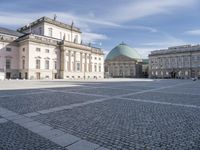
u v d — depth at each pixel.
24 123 7.97
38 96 16.41
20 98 15.12
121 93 19.33
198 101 14.07
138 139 6.20
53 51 77.38
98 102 13.27
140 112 10.09
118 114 9.59
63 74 78.81
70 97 15.83
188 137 6.37
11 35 72.94
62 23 86.25
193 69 113.75
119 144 5.79
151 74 131.88
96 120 8.45
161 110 10.65
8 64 70.69
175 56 121.25
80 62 87.44
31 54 69.38
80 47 87.12
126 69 144.50
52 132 6.85
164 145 5.71
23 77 71.06
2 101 13.53
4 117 8.93
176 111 10.39
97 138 6.28
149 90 23.44
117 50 153.62
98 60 99.88
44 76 73.62
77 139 6.19
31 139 6.17
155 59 130.38
